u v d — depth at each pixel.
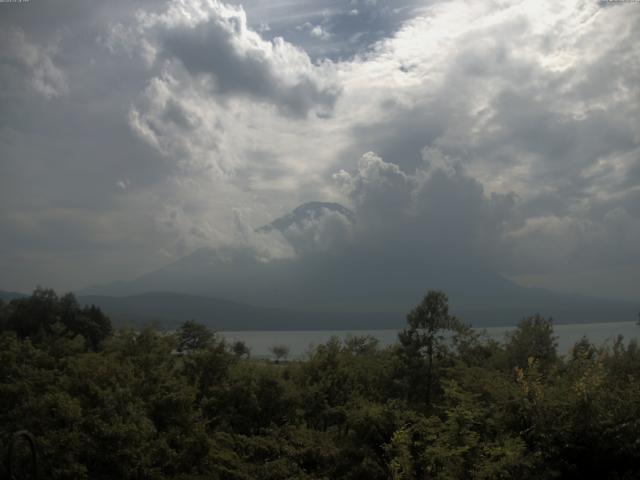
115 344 35.16
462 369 28.91
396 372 32.59
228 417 30.03
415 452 19.98
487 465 16.47
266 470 24.28
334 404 32.09
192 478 23.41
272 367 36.25
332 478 24.08
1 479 17.16
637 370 23.88
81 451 21.12
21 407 23.00
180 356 37.38
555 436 16.83
